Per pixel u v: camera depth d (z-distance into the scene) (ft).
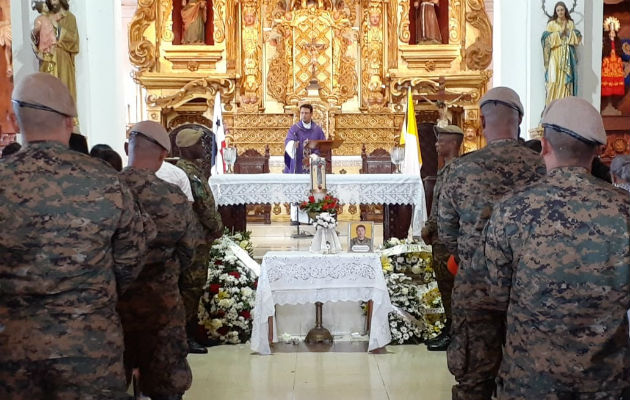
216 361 18.40
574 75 30.27
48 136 8.68
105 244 8.57
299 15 46.47
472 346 11.76
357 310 20.68
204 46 46.06
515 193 8.43
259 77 46.62
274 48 46.91
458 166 11.64
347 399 15.24
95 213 8.46
